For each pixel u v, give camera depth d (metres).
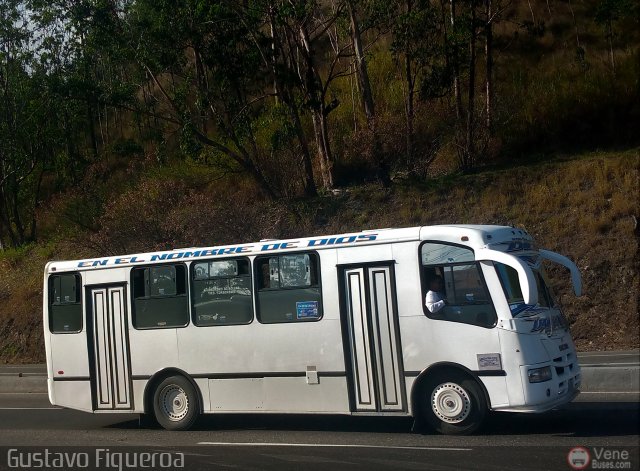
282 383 10.97
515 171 24.12
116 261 12.52
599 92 27.27
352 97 29.94
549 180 22.94
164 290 12.08
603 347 16.95
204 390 11.60
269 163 26.05
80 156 34.34
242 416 13.05
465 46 26.17
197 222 21.38
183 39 23.61
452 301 9.96
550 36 31.92
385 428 11.00
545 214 21.55
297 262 11.05
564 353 10.02
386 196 24.69
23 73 32.97
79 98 24.55
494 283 9.73
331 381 10.61
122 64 25.89
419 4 25.20
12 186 34.50
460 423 9.84
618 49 30.17
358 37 25.66
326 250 10.81
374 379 10.34
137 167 30.97
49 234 33.22
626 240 19.48
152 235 22.20
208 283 11.72
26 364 23.77
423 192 24.27
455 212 22.88
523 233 10.60
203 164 27.11
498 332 9.61
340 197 25.27
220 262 11.64
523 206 22.17
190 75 24.55
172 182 24.02
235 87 25.08
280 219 23.28
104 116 38.25
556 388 9.63
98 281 12.62
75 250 28.12
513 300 9.75
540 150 26.61
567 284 19.02
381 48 32.00
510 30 32.91
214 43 24.08
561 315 10.60
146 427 12.52
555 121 26.98
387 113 27.23
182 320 11.88
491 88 26.77
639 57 28.20
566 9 33.12
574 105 27.20
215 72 24.64
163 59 23.73
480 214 22.38
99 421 13.55
